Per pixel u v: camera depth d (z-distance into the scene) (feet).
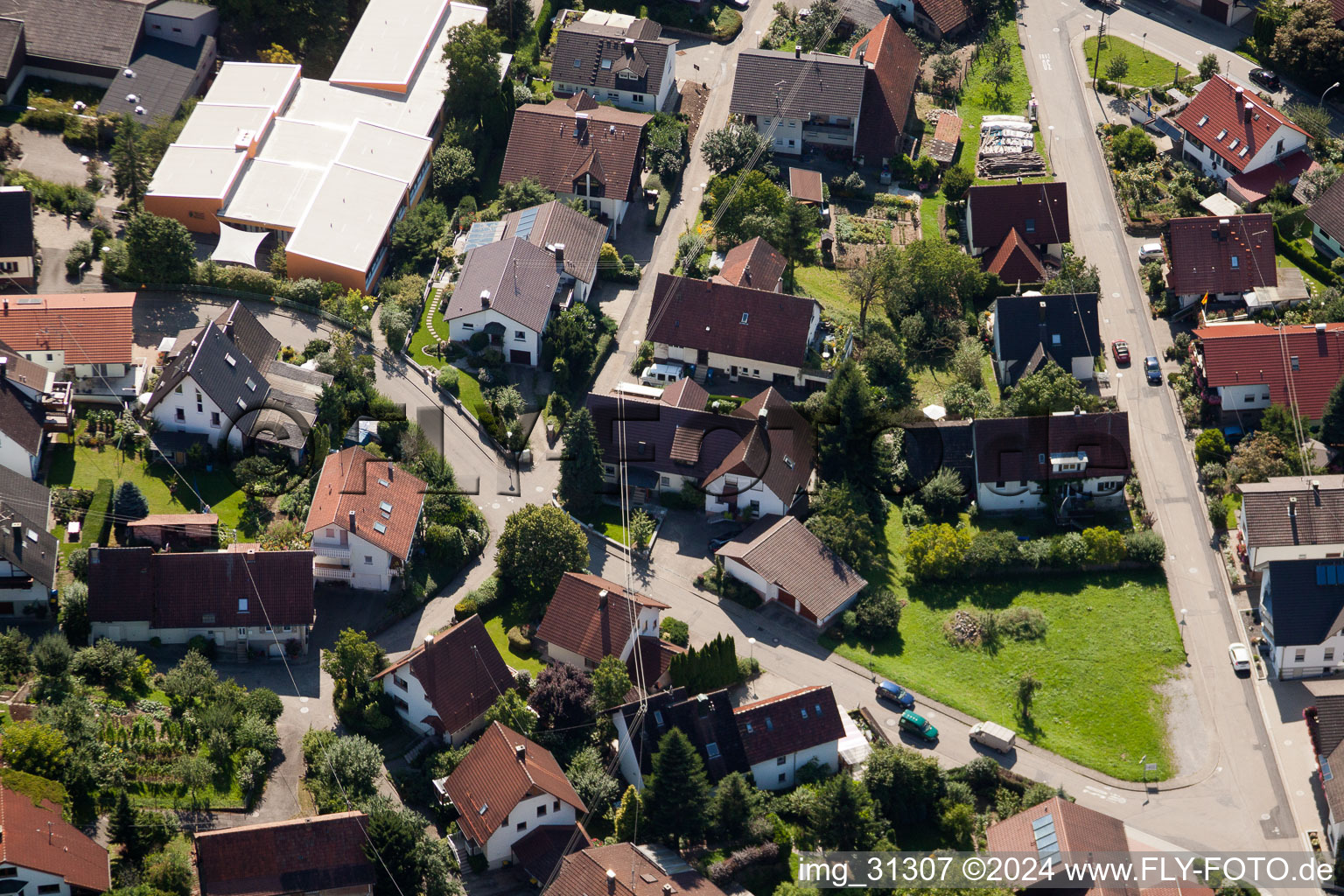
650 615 474.08
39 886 372.17
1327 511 514.68
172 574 456.04
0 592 449.89
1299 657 486.38
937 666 488.85
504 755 419.74
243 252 571.69
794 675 479.41
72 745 407.03
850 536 515.09
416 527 492.95
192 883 391.86
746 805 425.69
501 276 566.77
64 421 502.79
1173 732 474.08
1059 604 509.76
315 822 399.65
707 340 577.02
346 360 535.60
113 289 557.33
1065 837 418.10
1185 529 535.19
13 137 601.21
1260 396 567.59
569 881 402.93
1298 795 457.27
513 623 482.69
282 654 463.01
